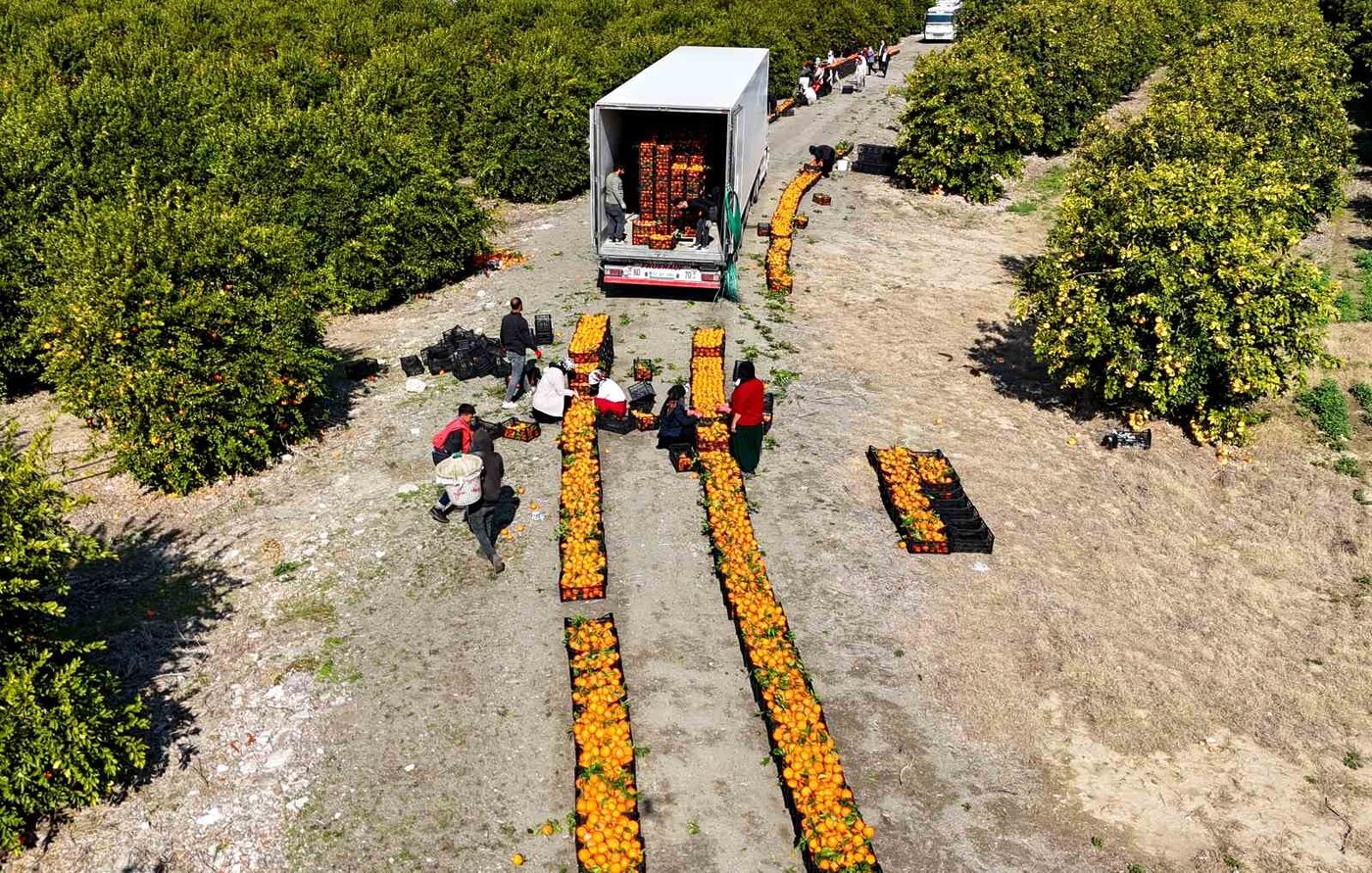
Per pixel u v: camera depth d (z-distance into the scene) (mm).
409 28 35312
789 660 9547
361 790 8352
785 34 39781
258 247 13250
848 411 15391
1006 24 32656
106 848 7777
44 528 8211
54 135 17938
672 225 18625
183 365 12273
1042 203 28062
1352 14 39281
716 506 12125
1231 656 10656
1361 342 18953
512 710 9211
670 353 16781
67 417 14984
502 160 25672
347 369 15953
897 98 41375
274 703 9242
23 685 7434
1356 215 26672
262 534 11906
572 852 7824
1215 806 8641
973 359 17875
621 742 8398
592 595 10648
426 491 12766
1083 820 8406
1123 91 40188
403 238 19031
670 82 19625
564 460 13078
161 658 9797
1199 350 14430
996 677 9969
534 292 19734
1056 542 12406
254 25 34531
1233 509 13695
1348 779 9031
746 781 8539
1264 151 22188
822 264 22219
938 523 12070
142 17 34500
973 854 7973
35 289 13891
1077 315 14758
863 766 8773
